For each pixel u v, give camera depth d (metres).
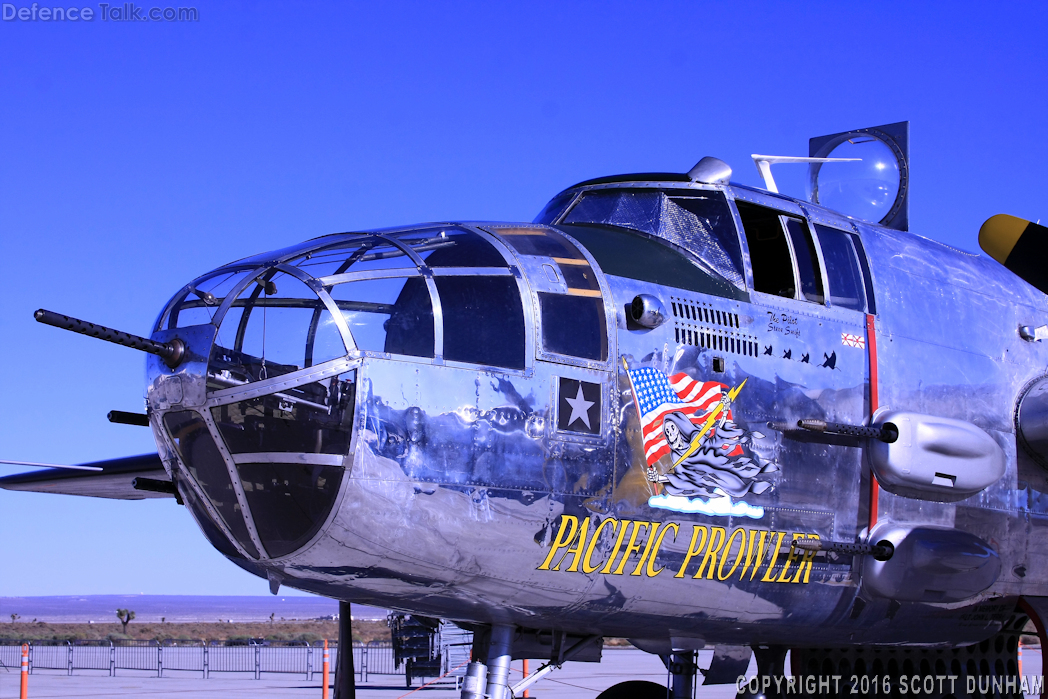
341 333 5.29
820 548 6.33
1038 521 7.46
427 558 5.36
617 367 5.85
